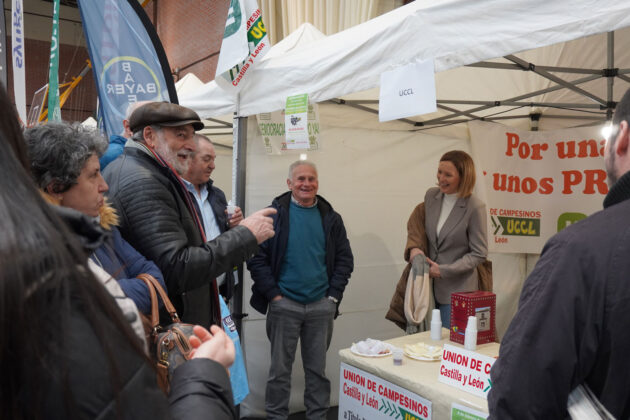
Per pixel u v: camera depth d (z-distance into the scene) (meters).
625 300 0.69
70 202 1.10
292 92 2.38
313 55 2.29
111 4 2.62
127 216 1.39
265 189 2.97
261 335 3.06
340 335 3.34
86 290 0.37
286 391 2.76
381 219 3.47
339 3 5.14
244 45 2.51
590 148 3.48
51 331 0.35
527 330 0.77
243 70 2.58
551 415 0.75
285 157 3.03
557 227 3.70
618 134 0.79
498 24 1.53
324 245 2.81
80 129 1.13
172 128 1.57
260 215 1.59
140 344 0.41
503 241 3.75
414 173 3.60
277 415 2.73
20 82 2.65
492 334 2.03
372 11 4.69
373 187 3.43
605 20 1.29
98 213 1.16
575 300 0.73
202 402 0.57
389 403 1.81
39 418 0.34
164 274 1.37
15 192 0.38
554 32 1.40
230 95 2.79
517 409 0.77
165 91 2.65
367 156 3.40
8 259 0.34
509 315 3.94
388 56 1.89
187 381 0.59
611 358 0.71
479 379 1.55
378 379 1.86
